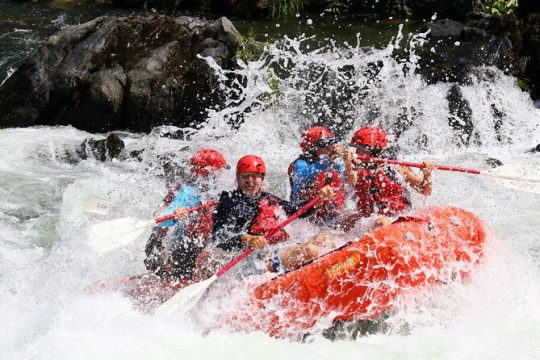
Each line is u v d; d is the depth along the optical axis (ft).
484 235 56.34
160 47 99.76
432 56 105.50
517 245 65.41
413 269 52.24
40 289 58.85
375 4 130.11
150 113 96.73
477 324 53.42
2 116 96.73
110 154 87.81
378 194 58.65
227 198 54.08
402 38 114.62
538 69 102.73
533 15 107.14
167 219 54.60
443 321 53.78
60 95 96.27
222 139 93.61
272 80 99.40
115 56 98.73
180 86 97.91
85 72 96.43
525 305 55.72
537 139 94.07
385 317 52.60
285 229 58.75
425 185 59.36
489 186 78.54
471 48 107.45
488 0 120.67
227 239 53.72
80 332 51.29
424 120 94.79
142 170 83.92
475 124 94.84
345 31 120.67
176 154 86.89
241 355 49.55
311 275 51.52
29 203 75.56
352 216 59.31
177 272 55.83
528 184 62.13
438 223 54.75
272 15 131.13
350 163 57.26
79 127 96.89
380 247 51.57
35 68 97.04
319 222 59.52
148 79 96.78
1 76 108.88
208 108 97.91
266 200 54.29
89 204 59.41
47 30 126.41
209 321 52.75
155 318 52.54
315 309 51.49
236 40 102.53
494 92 98.27
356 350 50.29
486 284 56.08
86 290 57.11
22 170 83.35
